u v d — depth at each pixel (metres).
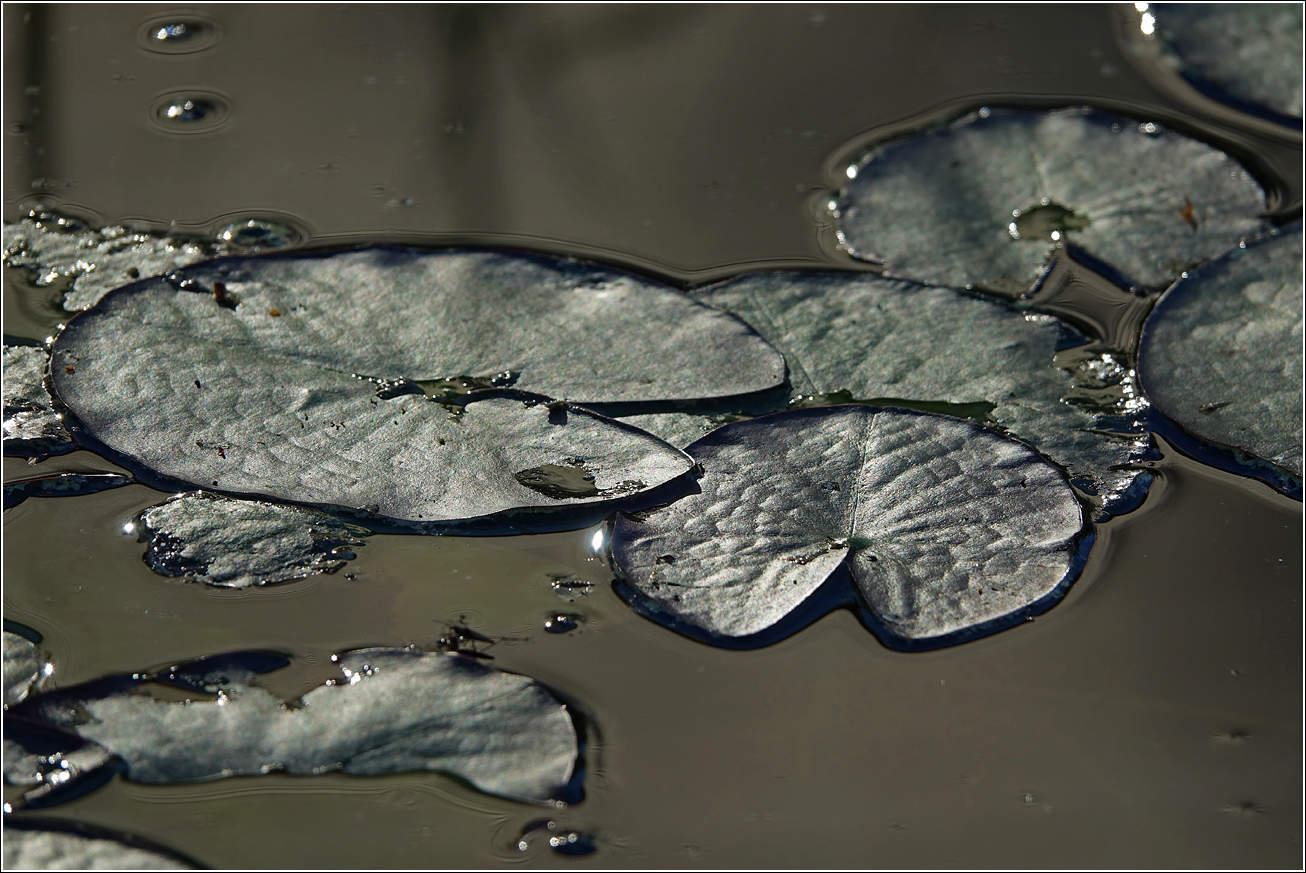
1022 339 1.65
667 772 1.55
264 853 1.53
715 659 1.57
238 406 1.62
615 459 1.61
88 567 1.58
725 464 1.61
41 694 1.55
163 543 1.59
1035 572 1.58
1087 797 1.54
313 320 1.64
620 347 1.64
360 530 1.60
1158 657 1.57
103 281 1.67
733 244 1.70
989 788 1.54
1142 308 1.67
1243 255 1.67
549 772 1.54
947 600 1.58
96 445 1.61
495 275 1.66
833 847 1.54
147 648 1.57
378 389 1.62
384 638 1.57
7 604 1.58
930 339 1.65
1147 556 1.59
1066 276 1.68
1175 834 1.54
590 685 1.56
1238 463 1.62
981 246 1.69
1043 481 1.60
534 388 1.63
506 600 1.58
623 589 1.58
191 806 1.54
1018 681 1.56
